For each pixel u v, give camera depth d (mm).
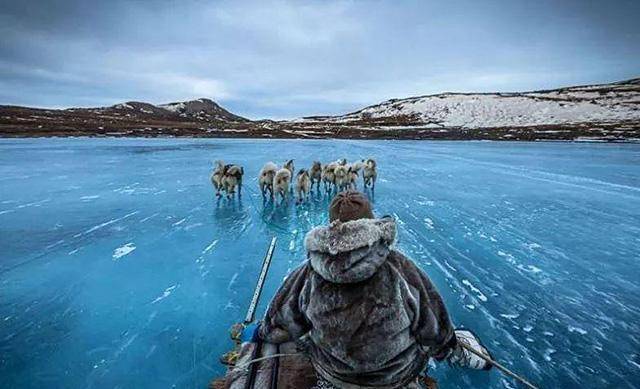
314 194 13047
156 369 3803
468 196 12180
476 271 6008
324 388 1951
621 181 15156
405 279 1781
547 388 3426
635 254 6812
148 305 5055
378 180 15648
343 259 1625
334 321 1731
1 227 8602
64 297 5301
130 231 8359
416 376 1917
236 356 2885
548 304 4988
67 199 11672
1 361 3945
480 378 3520
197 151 29891
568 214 9773
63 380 3678
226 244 7516
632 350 4020
